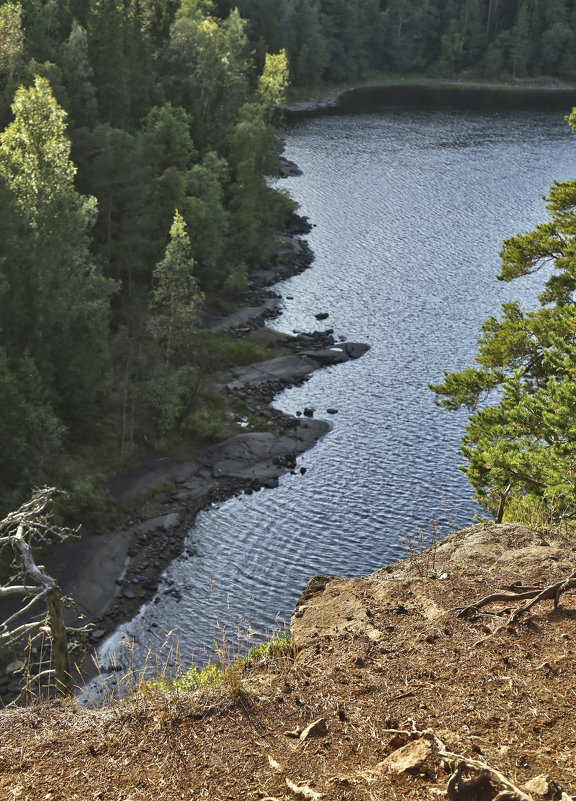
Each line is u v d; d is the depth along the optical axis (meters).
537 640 8.06
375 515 44.31
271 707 7.07
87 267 49.34
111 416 50.84
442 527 43.34
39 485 40.16
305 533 42.75
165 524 42.59
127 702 7.44
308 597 10.02
